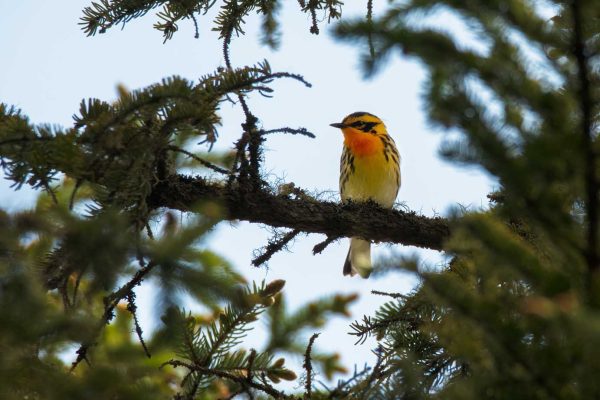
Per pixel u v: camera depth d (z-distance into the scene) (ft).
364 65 16.33
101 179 25.73
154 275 17.93
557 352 15.46
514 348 15.76
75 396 18.16
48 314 17.94
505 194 17.98
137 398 19.30
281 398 24.59
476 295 16.87
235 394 24.85
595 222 16.02
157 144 27.09
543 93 15.90
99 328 20.07
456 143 16.07
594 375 15.29
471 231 16.48
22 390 18.45
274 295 25.58
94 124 26.11
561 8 16.66
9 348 18.20
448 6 16.74
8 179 25.31
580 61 15.92
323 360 26.76
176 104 26.68
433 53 16.24
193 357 25.50
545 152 15.56
